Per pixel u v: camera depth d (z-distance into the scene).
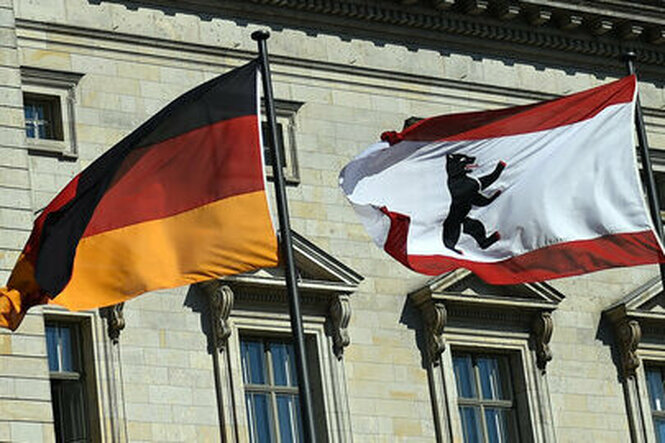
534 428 80.94
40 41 74.25
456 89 83.81
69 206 61.69
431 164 64.88
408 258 64.00
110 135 74.56
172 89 76.50
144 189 61.44
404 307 79.31
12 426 67.44
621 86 65.38
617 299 85.31
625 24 88.00
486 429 80.44
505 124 65.12
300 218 78.06
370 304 78.56
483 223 64.38
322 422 76.19
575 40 87.50
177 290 74.12
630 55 67.69
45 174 72.69
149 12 76.94
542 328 82.00
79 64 74.81
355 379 77.25
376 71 81.88
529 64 86.31
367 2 81.88
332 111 80.38
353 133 80.44
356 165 65.06
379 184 64.88
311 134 79.50
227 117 61.59
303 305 76.94
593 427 82.56
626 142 64.56
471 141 65.00
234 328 74.81
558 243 63.91
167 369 73.06
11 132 70.75
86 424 71.69
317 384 76.62
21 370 68.19
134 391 72.12
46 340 71.75
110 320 72.25
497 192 64.56
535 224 64.06
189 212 61.09
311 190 78.69
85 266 60.75
